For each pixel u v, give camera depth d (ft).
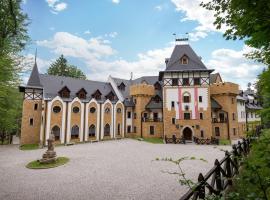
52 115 107.34
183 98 120.98
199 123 116.37
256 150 11.41
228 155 24.36
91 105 123.34
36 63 118.73
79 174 50.34
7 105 88.17
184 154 73.31
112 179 45.42
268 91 12.56
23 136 108.27
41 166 58.95
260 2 9.76
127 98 147.02
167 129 120.67
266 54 13.16
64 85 123.95
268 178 9.94
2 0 23.77
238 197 9.70
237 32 12.05
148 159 65.57
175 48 135.54
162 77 133.28
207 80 119.03
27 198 35.91
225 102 122.83
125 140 125.18
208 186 16.56
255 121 14.28
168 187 39.22
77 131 116.57
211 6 12.80
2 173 53.01
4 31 26.66
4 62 31.27
